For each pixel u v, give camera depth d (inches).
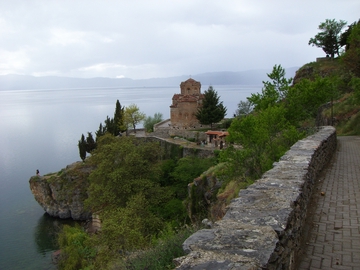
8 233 1472.7
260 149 632.4
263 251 132.4
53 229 1536.7
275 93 869.8
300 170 292.4
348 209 306.5
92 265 868.6
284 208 189.0
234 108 6525.6
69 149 3260.3
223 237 148.1
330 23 2235.5
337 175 446.0
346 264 209.3
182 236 291.7
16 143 3659.0
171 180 1692.9
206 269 118.0
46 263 1168.2
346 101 1350.9
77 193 1705.2
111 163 1282.0
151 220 910.4
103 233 751.1
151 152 1373.0
